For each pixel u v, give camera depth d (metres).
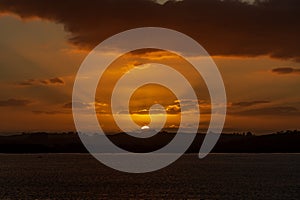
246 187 118.94
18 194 105.06
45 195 103.06
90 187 119.50
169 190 111.75
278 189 113.56
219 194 103.81
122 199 96.00
